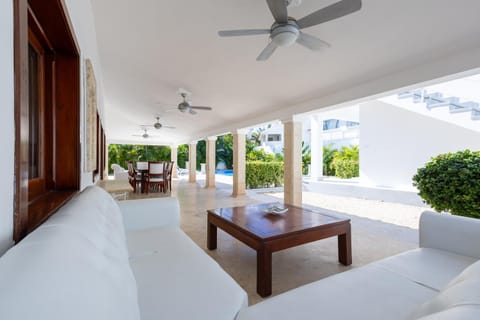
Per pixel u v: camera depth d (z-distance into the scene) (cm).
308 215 244
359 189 618
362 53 271
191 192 709
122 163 1418
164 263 140
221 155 1659
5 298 41
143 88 534
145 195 635
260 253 180
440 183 293
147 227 213
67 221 83
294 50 291
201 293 111
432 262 143
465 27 211
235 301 107
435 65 257
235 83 414
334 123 1233
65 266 54
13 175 68
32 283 45
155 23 290
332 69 312
